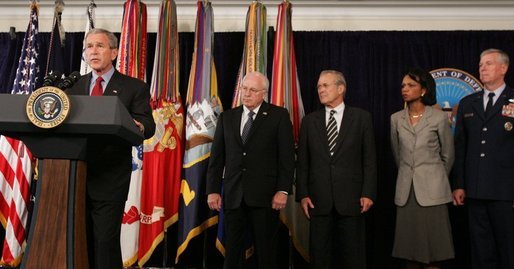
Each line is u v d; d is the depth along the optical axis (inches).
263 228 126.3
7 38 185.5
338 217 130.7
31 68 167.9
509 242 127.6
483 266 131.6
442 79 173.2
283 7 167.9
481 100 137.9
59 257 71.0
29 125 71.8
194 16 183.2
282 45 165.0
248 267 160.1
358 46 177.2
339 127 136.3
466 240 162.1
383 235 166.6
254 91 132.3
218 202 133.0
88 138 73.7
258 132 130.3
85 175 75.5
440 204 130.3
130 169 89.8
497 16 178.1
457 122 142.1
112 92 96.1
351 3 179.9
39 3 186.1
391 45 176.2
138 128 83.6
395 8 180.4
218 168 135.7
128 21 165.6
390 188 168.2
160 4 169.5
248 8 178.5
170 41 165.8
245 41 166.4
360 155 133.4
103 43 98.0
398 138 141.2
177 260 154.4
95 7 174.1
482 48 173.5
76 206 73.2
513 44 172.2
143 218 154.4
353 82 175.3
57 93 71.9
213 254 167.5
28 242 71.8
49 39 185.2
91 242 85.7
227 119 136.7
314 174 133.2
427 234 130.0
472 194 132.5
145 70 168.2
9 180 157.3
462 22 179.0
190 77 164.9
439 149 136.2
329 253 130.0
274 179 129.0
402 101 172.4
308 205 134.3
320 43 178.2
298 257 166.4
